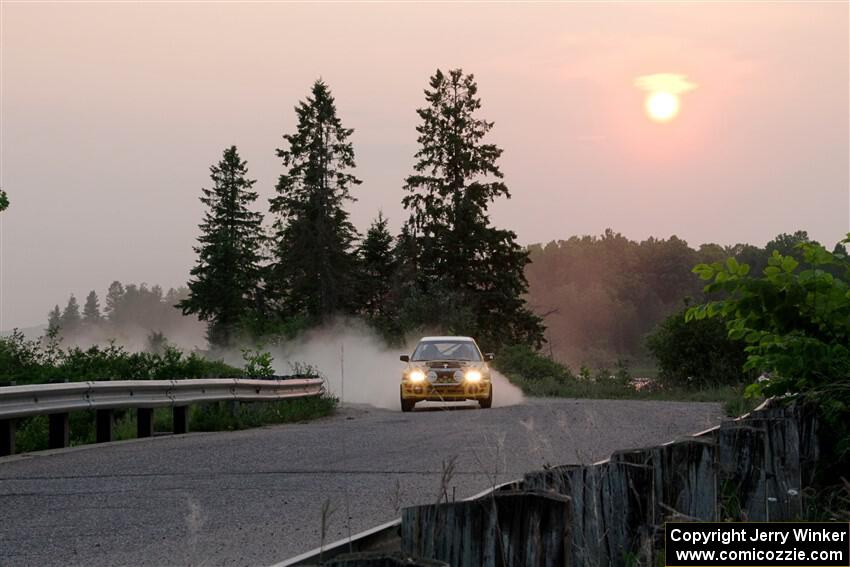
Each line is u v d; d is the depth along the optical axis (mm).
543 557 6141
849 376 12562
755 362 13453
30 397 19594
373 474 15484
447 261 105062
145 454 19094
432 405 39312
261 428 27172
